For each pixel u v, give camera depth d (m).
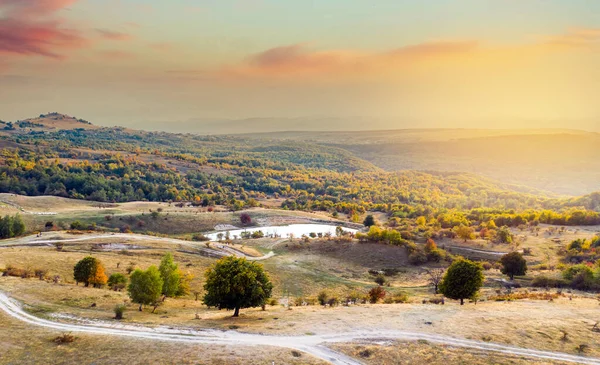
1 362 38.50
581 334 48.62
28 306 55.16
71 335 45.38
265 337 47.16
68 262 97.31
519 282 98.50
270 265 121.31
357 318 55.09
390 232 144.75
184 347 43.28
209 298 56.94
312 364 40.00
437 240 157.00
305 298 87.69
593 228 180.25
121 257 110.25
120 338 45.50
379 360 41.66
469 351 43.69
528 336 47.88
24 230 139.50
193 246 134.25
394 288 101.50
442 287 68.56
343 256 134.12
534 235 170.62
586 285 88.44
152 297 60.97
